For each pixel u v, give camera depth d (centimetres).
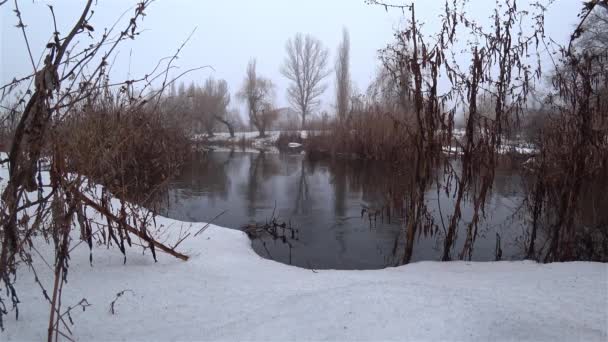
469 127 467
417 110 457
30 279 298
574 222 484
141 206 420
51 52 179
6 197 202
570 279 318
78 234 424
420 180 477
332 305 241
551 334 206
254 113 4028
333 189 1159
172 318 248
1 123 228
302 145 3281
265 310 255
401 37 465
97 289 289
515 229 666
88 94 212
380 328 207
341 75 3192
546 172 505
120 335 223
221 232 548
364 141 2081
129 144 356
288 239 629
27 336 216
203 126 3684
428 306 229
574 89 454
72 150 283
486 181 477
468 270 385
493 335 199
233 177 1391
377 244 604
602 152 465
